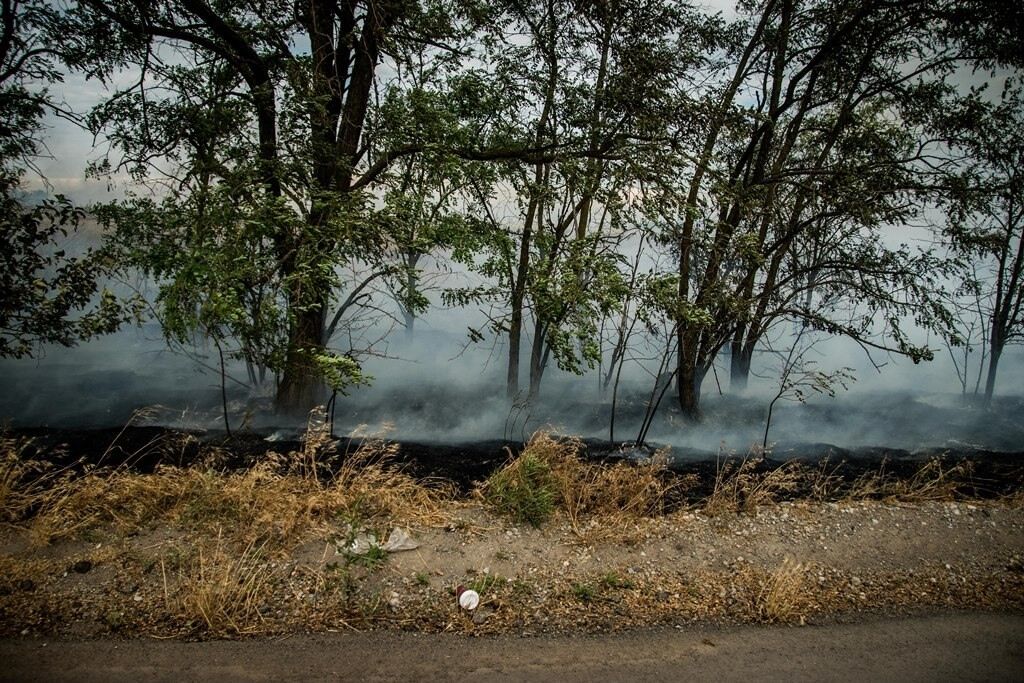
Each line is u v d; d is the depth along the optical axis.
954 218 9.89
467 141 8.78
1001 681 3.87
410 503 5.80
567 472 6.23
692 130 9.55
